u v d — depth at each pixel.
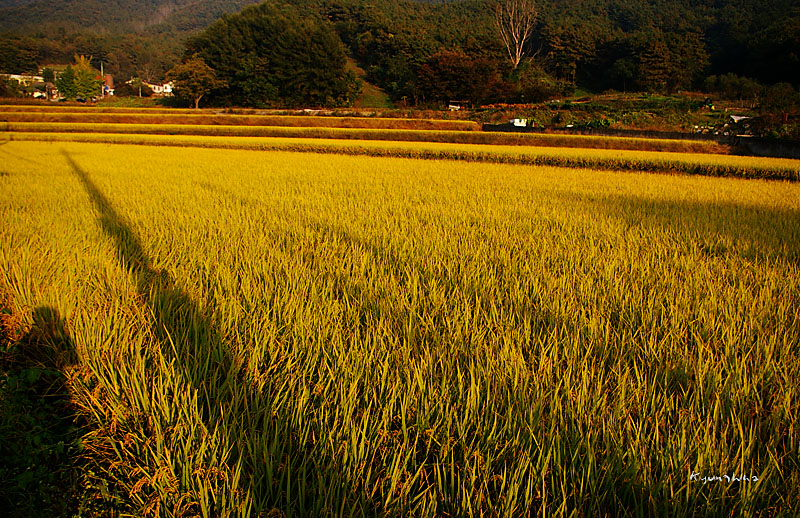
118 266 4.32
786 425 2.34
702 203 9.13
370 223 6.57
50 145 20.05
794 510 1.83
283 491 1.91
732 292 4.09
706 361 2.80
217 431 2.15
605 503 1.92
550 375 2.63
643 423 2.29
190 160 14.94
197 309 3.38
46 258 4.59
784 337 3.15
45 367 2.78
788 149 20.80
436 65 59.28
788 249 5.74
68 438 2.28
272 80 60.47
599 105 47.12
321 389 2.46
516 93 56.38
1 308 3.43
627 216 7.62
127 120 33.38
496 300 3.86
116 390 2.45
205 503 1.80
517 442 2.10
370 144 19.89
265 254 4.96
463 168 14.56
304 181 10.74
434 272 4.50
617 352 2.97
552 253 5.31
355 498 1.86
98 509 1.94
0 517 1.81
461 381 2.50
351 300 3.78
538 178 12.57
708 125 36.16
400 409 2.36
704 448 2.06
